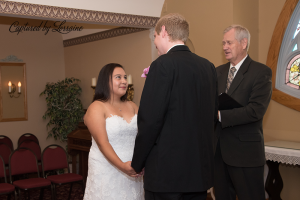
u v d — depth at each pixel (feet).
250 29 13.84
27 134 20.51
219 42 13.80
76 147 17.67
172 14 5.89
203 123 5.47
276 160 11.12
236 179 8.40
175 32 5.71
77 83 24.04
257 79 8.34
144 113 5.09
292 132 13.05
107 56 21.07
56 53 24.82
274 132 13.69
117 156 7.18
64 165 16.08
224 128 8.58
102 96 8.11
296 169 12.87
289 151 10.80
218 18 13.78
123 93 8.18
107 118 7.85
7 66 22.40
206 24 14.30
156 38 5.98
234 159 8.32
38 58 23.85
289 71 13.24
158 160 5.23
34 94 23.61
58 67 24.91
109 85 8.09
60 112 22.16
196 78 5.40
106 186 7.81
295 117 12.95
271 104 13.75
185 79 5.26
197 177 5.23
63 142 24.61
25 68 23.13
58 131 22.91
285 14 13.09
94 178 7.96
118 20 15.53
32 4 13.14
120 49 19.88
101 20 15.01
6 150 18.75
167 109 5.18
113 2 15.31
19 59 22.89
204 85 5.54
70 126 22.41
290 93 13.08
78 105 22.39
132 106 8.79
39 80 23.89
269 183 12.22
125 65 19.60
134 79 18.99
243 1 13.56
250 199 8.26
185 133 5.22
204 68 5.66
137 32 18.44
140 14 16.20
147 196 5.62
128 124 8.01
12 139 22.49
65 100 23.17
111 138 7.80
